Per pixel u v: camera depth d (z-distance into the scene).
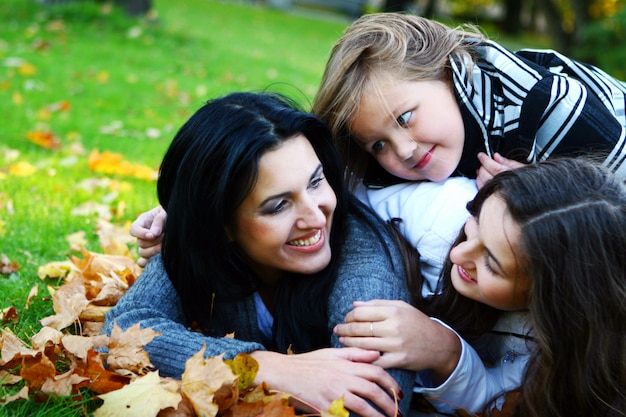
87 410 1.84
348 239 2.22
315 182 2.04
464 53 2.39
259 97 2.10
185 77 7.65
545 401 1.86
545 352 1.83
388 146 2.35
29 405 1.79
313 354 1.91
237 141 1.96
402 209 2.36
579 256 1.79
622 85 2.71
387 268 2.14
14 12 9.28
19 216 3.29
